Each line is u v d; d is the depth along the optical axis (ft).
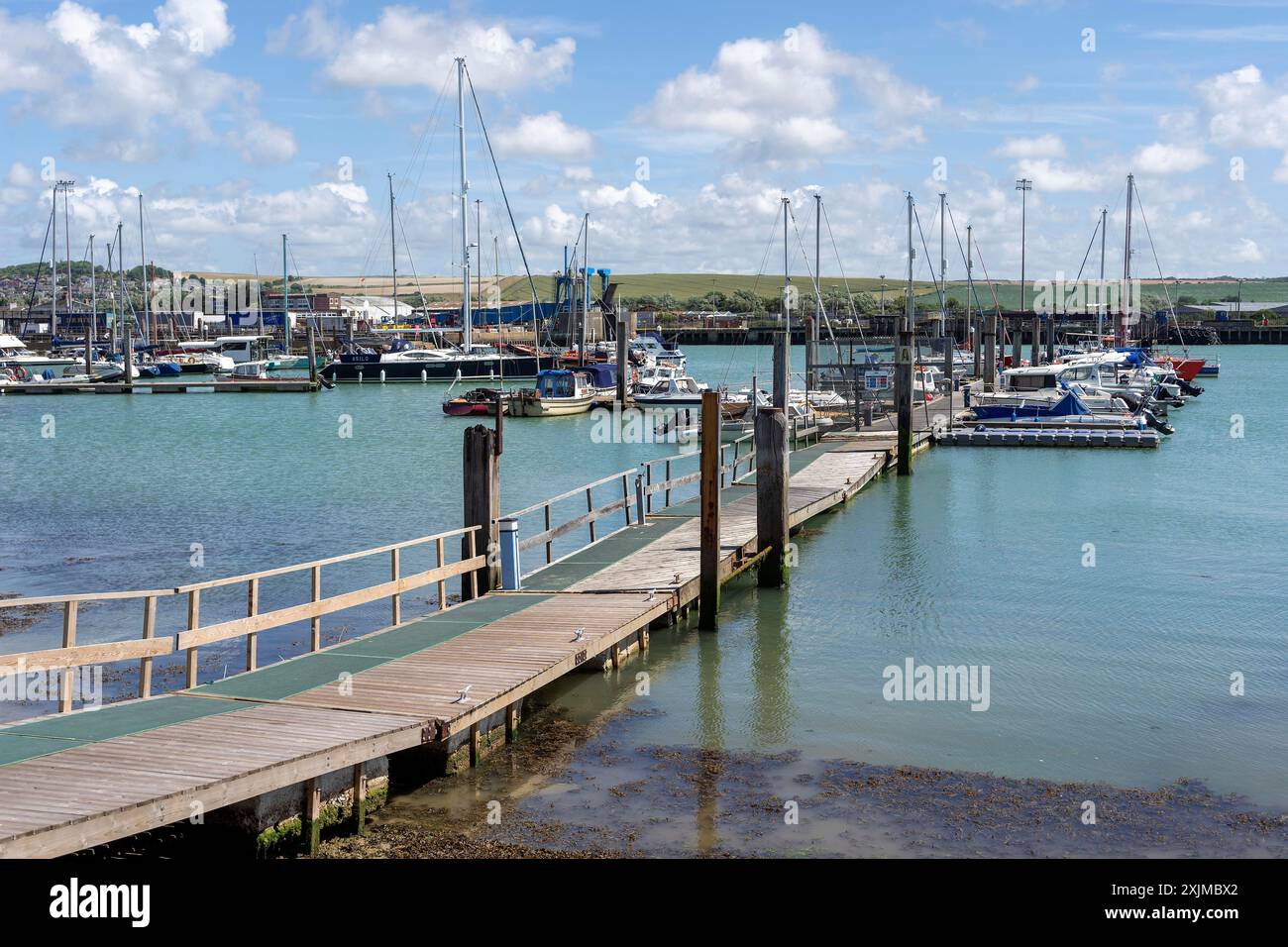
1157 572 78.23
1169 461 138.62
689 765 44.70
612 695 53.11
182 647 43.57
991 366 236.84
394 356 315.37
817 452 132.87
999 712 50.57
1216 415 206.49
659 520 86.43
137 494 121.60
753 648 60.70
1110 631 63.52
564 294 408.87
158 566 84.12
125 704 41.39
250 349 438.40
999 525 95.91
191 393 296.10
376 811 40.19
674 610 63.72
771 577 73.41
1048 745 46.73
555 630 53.47
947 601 70.23
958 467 133.59
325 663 47.83
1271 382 308.81
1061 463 136.98
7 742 36.47
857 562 81.56
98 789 32.09
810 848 37.73
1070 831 38.99
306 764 35.50
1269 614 67.00
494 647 50.47
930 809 40.65
